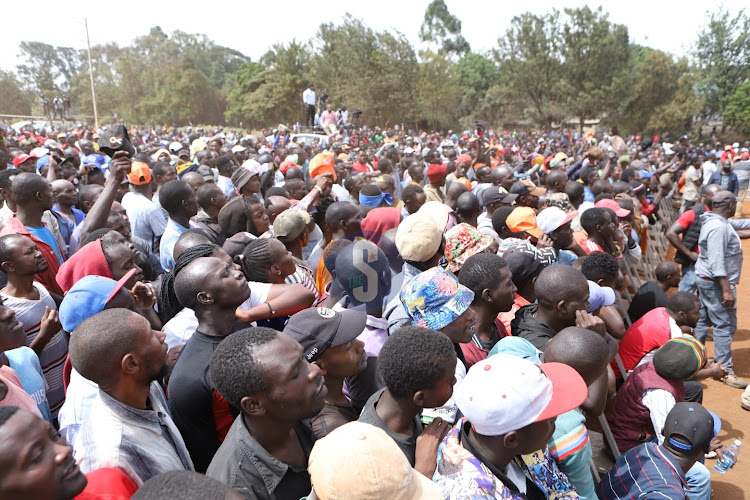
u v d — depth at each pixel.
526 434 1.92
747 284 10.02
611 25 47.12
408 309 2.69
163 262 4.84
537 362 2.92
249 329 1.97
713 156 18.73
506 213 5.54
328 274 3.04
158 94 64.25
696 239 7.33
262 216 4.74
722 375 4.39
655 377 3.62
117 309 2.11
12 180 4.11
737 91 42.38
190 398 2.39
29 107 69.00
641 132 47.16
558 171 8.47
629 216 6.96
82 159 9.63
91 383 2.26
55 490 1.41
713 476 4.68
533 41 48.31
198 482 1.25
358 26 47.91
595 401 2.93
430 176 8.12
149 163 8.34
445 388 2.01
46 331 3.04
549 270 3.38
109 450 1.86
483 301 3.24
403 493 1.48
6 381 2.09
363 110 47.91
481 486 1.87
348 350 2.37
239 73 61.62
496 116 54.84
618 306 5.59
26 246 3.19
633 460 2.84
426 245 3.12
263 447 1.94
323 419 2.35
